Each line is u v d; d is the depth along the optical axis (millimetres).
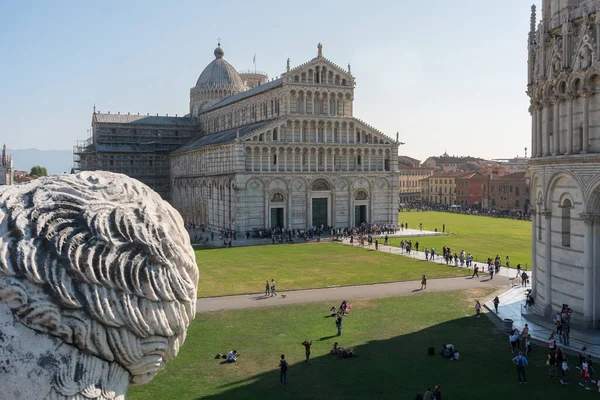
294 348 40906
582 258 44125
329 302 55062
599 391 32344
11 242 8281
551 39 47344
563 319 42125
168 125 172875
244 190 110938
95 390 8586
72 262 8312
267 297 57219
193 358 38625
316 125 116375
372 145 121312
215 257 85438
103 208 8898
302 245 100625
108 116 169750
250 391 32875
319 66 116812
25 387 7988
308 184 116062
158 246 9141
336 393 32562
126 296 8711
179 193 152250
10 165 140125
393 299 56250
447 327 46312
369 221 122125
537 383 34125
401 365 37312
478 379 34781
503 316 49438
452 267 75312
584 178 43344
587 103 43344
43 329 8141
